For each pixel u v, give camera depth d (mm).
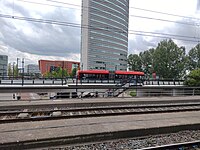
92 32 91562
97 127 7879
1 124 8328
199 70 37531
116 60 105750
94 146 6613
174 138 7469
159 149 6090
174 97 20125
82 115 10461
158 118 9844
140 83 37844
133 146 6633
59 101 14961
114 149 6359
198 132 8414
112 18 95500
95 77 43562
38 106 13227
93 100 15977
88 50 90688
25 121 9375
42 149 6250
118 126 8062
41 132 7113
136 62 109375
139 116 10359
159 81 41406
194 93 23547
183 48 78625
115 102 15203
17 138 6363
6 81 30875
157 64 79812
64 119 9523
